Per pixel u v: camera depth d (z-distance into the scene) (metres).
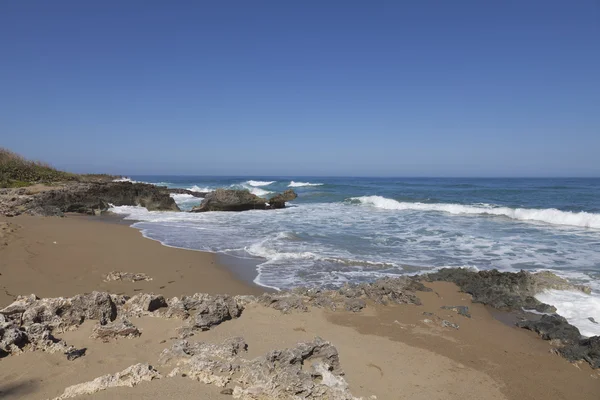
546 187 44.66
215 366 4.18
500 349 5.71
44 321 5.03
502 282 8.83
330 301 7.11
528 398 4.44
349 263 11.23
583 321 7.08
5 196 22.69
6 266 8.78
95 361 4.33
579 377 5.00
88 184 29.27
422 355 5.25
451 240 14.70
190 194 40.69
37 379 3.90
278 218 22.05
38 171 34.03
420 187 50.03
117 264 10.19
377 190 44.44
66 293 7.38
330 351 4.52
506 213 21.66
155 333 5.20
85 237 13.79
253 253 12.52
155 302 6.10
